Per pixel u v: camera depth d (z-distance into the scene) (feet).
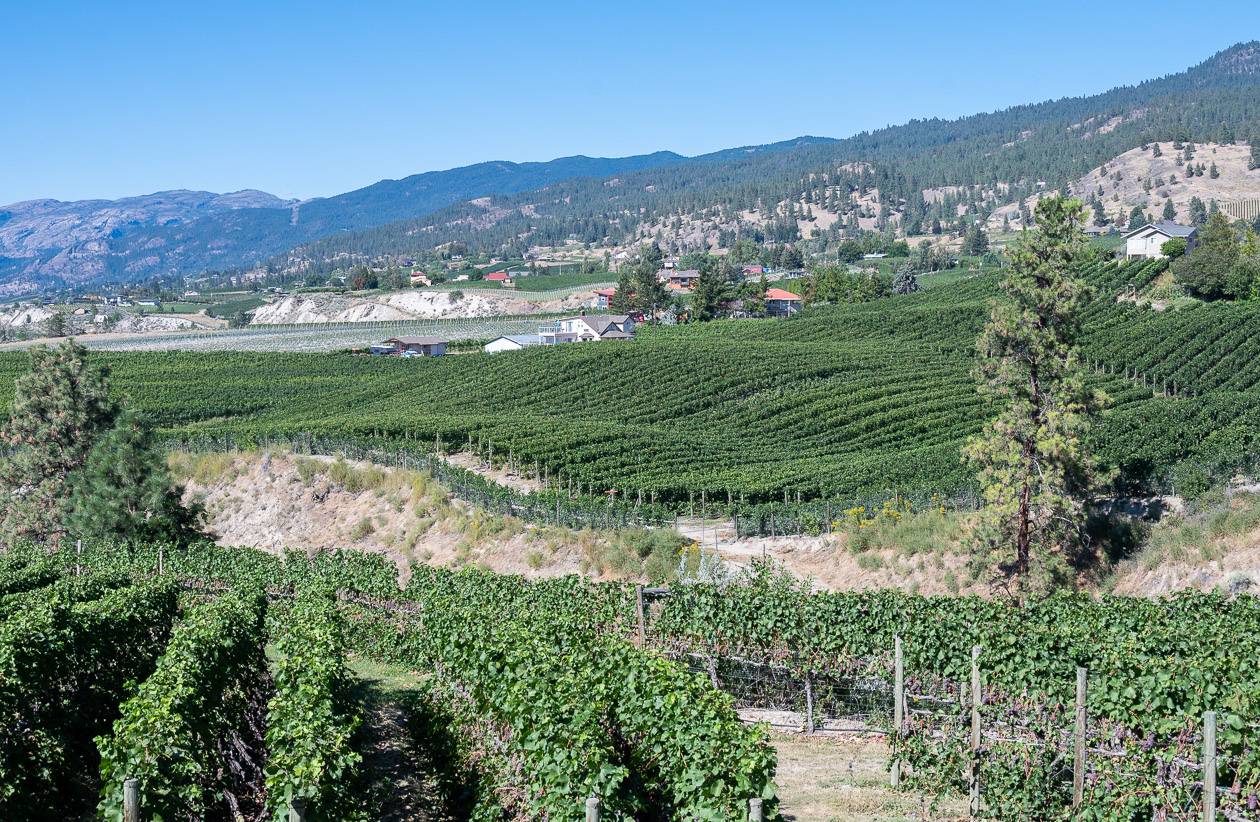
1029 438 118.42
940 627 70.59
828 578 127.85
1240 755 47.11
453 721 68.74
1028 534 115.24
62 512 166.50
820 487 173.37
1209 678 50.90
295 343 558.15
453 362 372.79
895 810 56.95
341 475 183.52
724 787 47.44
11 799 55.26
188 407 317.42
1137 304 335.88
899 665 61.72
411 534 162.61
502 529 152.87
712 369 298.76
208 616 78.54
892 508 140.67
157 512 158.61
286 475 188.14
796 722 75.00
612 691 58.39
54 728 65.26
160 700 55.11
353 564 127.34
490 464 210.38
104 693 78.23
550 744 51.96
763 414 253.03
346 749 53.11
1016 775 53.72
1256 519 104.47
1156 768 47.75
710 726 49.88
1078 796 50.83
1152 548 111.96
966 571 118.52
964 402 232.73
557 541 143.13
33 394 175.83
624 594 93.40
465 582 106.01
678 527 159.94
